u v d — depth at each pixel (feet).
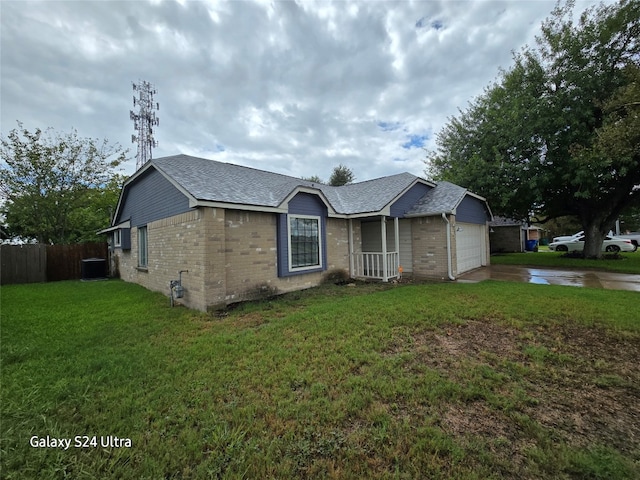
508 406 8.54
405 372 10.72
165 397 9.29
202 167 28.68
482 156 50.60
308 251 29.19
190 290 22.25
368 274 34.40
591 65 39.09
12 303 23.91
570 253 52.13
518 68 44.65
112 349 13.47
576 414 8.23
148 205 30.94
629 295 21.80
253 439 7.35
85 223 58.70
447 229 32.81
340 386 9.75
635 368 10.89
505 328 15.47
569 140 39.70
